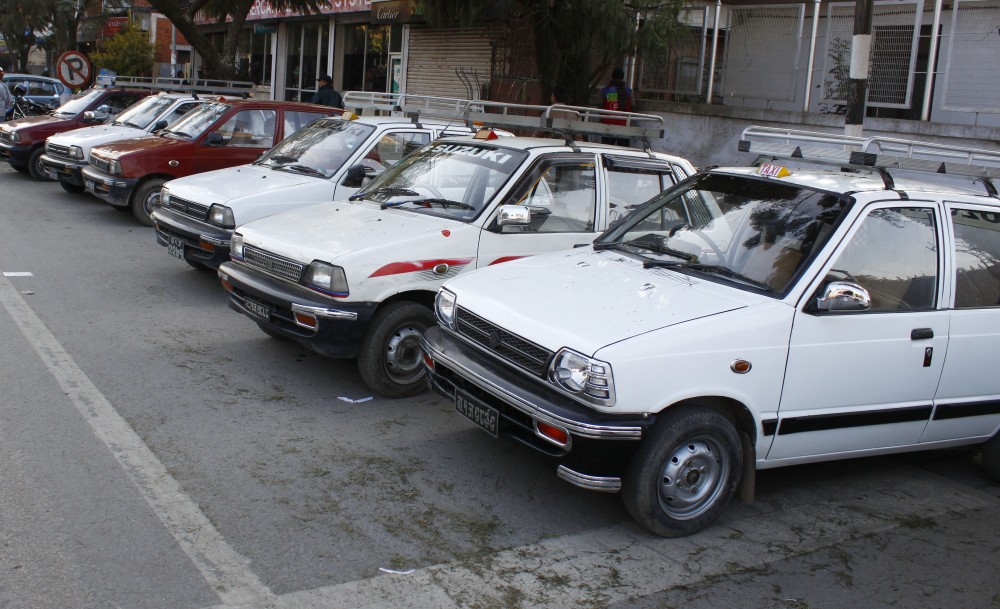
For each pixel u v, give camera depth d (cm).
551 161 679
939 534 493
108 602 362
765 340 453
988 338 525
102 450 503
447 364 497
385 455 533
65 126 1614
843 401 484
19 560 386
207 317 805
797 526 490
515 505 482
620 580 414
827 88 1431
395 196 709
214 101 1283
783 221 506
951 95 1282
